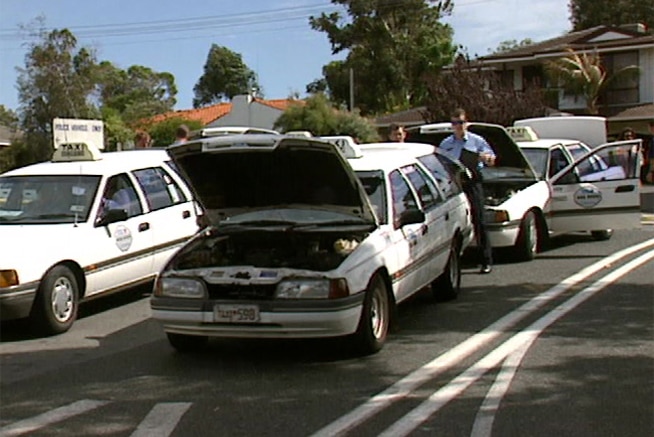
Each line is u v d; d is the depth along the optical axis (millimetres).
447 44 48875
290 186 7766
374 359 7074
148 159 10633
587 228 12656
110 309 9836
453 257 9391
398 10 49469
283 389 6324
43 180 9711
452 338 7703
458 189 9969
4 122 49625
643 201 20406
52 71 40594
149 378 6777
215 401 6086
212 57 86812
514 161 12367
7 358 7637
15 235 8672
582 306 8828
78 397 6316
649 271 10789
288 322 6691
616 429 5234
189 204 10805
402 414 5629
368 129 38344
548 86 36969
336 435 5262
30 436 5465
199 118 52312
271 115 50156
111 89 56844
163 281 7105
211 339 8023
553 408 5648
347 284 6758
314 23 50125
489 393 6020
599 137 17656
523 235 11781
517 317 8445
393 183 8180
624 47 35312
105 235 9312
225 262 7250
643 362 6711
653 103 35250
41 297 8336
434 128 11852
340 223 7797
